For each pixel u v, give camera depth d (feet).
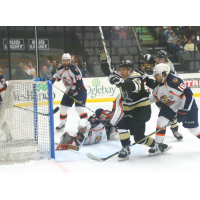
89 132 26.35
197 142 27.58
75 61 60.34
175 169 20.48
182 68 66.08
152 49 68.90
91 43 62.75
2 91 29.27
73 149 24.75
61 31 58.90
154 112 44.27
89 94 56.24
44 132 22.61
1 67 57.26
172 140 28.50
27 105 22.17
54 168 20.77
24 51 57.72
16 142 21.94
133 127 21.90
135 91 20.63
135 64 65.72
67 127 35.65
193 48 66.59
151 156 23.44
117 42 67.26
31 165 21.36
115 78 20.90
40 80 22.71
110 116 24.59
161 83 22.58
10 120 21.90
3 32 56.39
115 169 20.57
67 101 32.94
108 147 26.18
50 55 59.06
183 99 22.72
